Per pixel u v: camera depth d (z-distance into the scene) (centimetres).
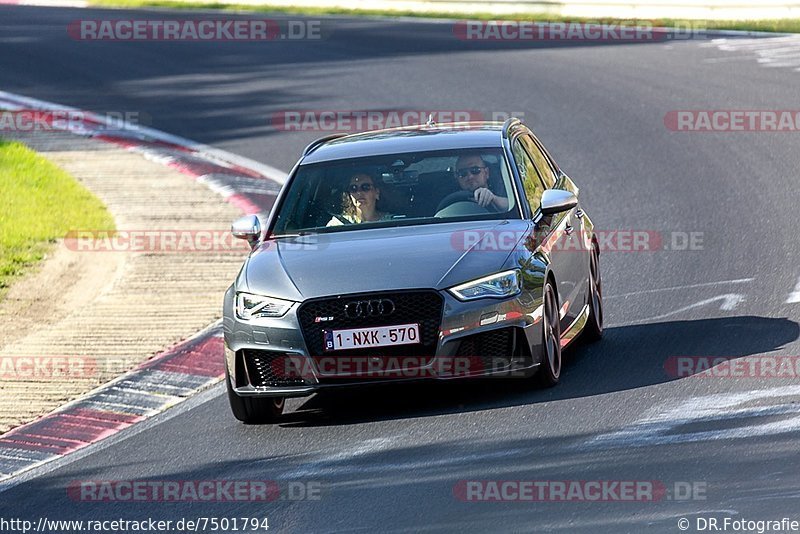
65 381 3512
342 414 2991
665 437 2520
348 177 3262
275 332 2855
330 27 12750
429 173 3234
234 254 4959
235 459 2725
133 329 3991
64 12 14775
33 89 9994
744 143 6562
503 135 3372
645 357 3203
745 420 2584
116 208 5959
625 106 7881
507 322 2828
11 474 2814
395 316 2808
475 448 2575
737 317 3553
